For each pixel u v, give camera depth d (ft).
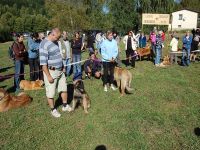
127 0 140.26
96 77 37.63
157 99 27.91
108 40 29.71
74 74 36.45
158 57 48.24
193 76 39.01
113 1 143.02
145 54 54.29
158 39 48.29
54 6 143.84
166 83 34.63
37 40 34.94
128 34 47.01
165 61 49.03
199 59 54.65
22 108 25.85
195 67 46.57
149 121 22.31
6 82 36.45
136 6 141.49
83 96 24.08
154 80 36.29
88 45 53.52
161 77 38.27
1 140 19.66
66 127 21.45
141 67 47.19
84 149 18.28
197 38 51.16
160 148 18.13
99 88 32.17
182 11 221.25
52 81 22.20
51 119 23.04
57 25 138.21
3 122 22.71
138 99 27.89
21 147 18.63
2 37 159.22
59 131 20.83
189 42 47.70
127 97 28.55
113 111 24.57
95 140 19.36
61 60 22.54
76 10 145.38
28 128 21.48
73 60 38.78
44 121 22.71
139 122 22.12
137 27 142.10
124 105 26.14
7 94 25.70
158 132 20.44
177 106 25.80
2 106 25.02
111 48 29.68
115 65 30.60
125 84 28.50
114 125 21.59
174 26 224.33
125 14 141.49
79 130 20.93
